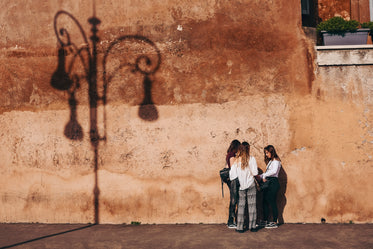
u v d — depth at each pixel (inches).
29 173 267.0
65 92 265.1
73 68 264.7
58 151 264.2
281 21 251.1
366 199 242.8
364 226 235.9
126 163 257.8
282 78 249.6
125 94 259.3
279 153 247.9
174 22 257.0
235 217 246.5
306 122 247.3
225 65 252.7
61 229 246.1
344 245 200.4
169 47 256.8
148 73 257.9
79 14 265.4
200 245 206.4
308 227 236.1
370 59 244.4
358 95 245.4
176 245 207.3
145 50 258.7
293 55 249.4
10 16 273.1
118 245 209.9
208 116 252.5
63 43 266.4
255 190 229.3
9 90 271.3
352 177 243.9
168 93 255.9
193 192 252.2
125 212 257.1
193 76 254.4
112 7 262.5
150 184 255.3
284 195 247.3
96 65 262.5
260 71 250.7
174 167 253.8
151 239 219.0
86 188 261.0
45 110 266.7
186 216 252.7
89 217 260.2
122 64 260.2
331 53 247.3
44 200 264.7
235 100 251.3
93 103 262.1
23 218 266.8
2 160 270.2
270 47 250.8
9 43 272.2
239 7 253.1
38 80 267.9
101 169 259.8
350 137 245.0
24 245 213.0
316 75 247.9
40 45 268.5
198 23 255.3
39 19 269.6
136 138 257.4
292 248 197.6
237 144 236.1
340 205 244.1
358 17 304.8
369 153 243.6
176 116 254.7
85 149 261.7
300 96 248.2
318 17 313.7
